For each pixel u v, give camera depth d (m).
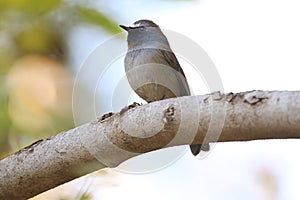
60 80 11.09
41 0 10.59
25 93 10.87
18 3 10.65
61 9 10.65
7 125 10.49
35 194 8.76
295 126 6.95
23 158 8.53
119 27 10.46
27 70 11.05
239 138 7.36
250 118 7.12
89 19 10.46
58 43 11.02
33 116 10.74
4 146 10.47
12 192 8.70
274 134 7.12
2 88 10.77
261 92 7.15
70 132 8.34
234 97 7.25
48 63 11.20
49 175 8.48
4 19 10.84
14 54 11.09
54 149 8.37
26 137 10.58
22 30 10.91
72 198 9.50
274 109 6.99
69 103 11.05
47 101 10.93
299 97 6.94
